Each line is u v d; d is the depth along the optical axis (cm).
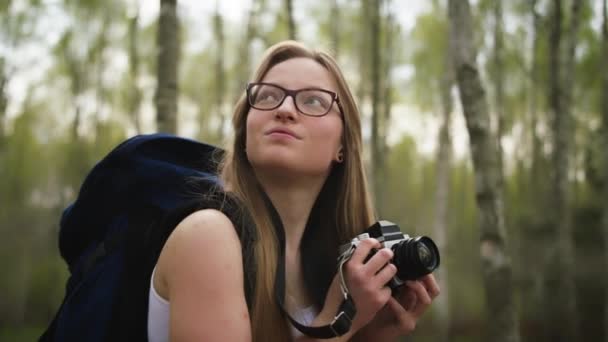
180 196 106
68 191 2097
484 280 372
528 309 1519
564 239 1134
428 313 1823
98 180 112
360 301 109
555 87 1071
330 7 1611
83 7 1931
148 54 1930
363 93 1499
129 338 99
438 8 1741
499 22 1494
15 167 2344
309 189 126
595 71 1466
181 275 91
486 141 375
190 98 2172
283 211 126
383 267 114
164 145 121
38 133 2414
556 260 1399
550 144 1391
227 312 89
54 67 2191
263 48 1520
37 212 2389
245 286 98
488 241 369
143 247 101
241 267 95
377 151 1116
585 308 1426
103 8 1977
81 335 100
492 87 1728
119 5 1995
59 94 2323
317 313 124
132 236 103
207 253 91
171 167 110
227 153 123
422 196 2308
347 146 132
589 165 1519
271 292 105
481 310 1844
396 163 2383
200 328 88
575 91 1549
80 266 111
